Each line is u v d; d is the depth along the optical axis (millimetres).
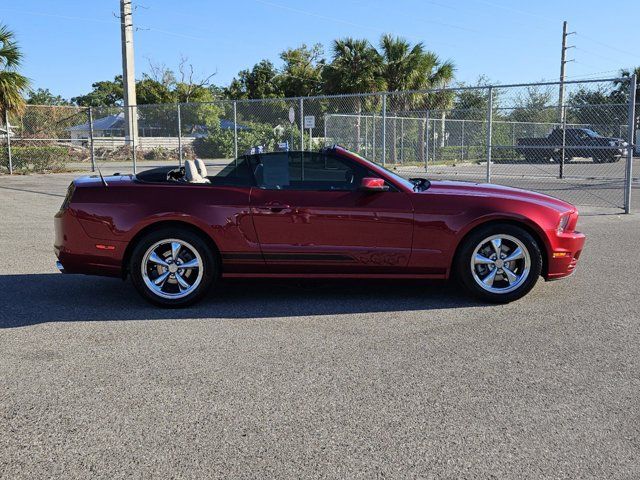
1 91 20828
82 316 5336
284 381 3871
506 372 4004
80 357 4316
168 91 55781
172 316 5320
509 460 2920
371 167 5598
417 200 5465
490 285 5602
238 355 4336
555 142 24344
